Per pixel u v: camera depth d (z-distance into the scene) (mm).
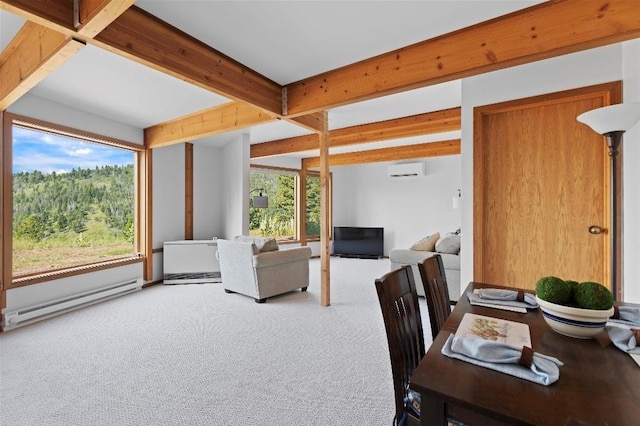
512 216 2738
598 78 2377
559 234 2576
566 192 2553
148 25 1997
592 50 2391
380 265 6793
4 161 3041
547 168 2617
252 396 1983
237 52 2461
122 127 4363
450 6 1876
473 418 804
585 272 2488
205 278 5082
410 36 2219
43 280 3371
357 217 8297
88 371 2273
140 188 4773
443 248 4094
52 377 2189
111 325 3188
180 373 2256
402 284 1431
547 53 1865
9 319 3029
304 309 3736
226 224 5715
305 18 2008
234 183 5414
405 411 1243
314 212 8109
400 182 7762
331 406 1885
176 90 3189
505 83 2707
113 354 2543
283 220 7547
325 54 2494
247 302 4020
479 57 2062
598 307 1097
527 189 2688
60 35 1846
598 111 1722
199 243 5082
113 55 2445
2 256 3023
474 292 1702
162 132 4449
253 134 5324
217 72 2451
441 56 2215
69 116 3623
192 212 5535
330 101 2805
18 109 3129
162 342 2781
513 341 1107
